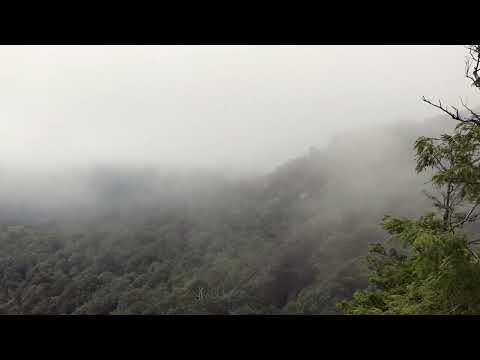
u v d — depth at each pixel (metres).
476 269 4.26
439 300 4.98
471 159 5.36
